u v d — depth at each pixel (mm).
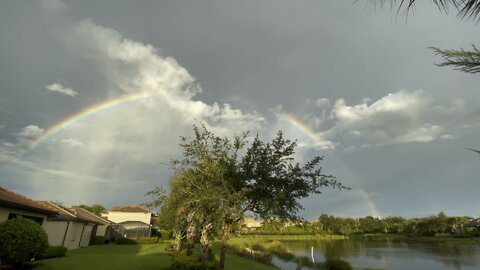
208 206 13273
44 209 18219
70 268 13664
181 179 14820
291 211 12445
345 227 105250
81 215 32219
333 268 29766
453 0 3035
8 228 11961
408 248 56031
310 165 12914
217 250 32938
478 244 62719
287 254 41875
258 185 12523
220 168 12516
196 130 13422
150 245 35938
